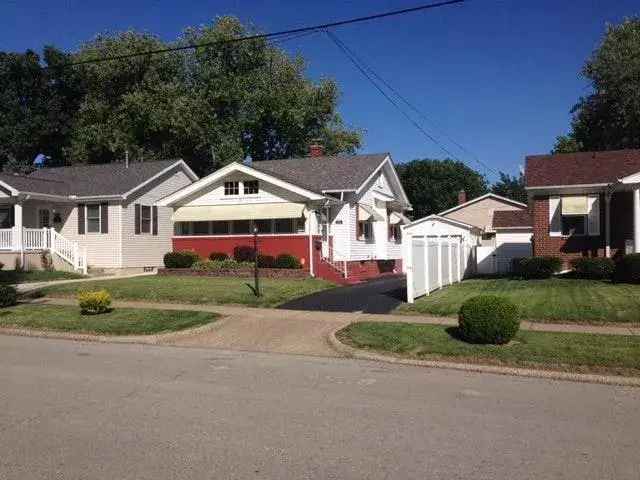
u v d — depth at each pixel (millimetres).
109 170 31688
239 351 12391
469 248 27875
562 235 23875
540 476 5430
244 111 46438
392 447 6211
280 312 16250
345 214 27828
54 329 14586
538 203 24188
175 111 41719
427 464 5723
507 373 10188
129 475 5438
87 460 5820
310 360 11398
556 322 13938
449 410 7715
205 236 26844
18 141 43938
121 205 28391
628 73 38406
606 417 7422
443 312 15320
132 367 10555
